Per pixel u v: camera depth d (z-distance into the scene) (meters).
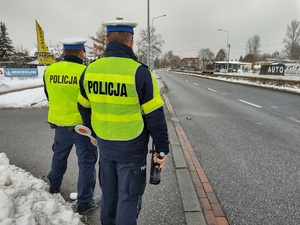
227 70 55.75
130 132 2.04
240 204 3.30
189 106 11.23
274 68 28.14
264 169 4.42
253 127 7.45
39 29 26.97
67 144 3.08
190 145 5.60
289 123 8.07
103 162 2.23
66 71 2.84
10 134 6.36
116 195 2.29
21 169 3.90
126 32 1.99
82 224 2.58
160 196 3.38
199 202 3.28
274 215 3.08
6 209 2.16
